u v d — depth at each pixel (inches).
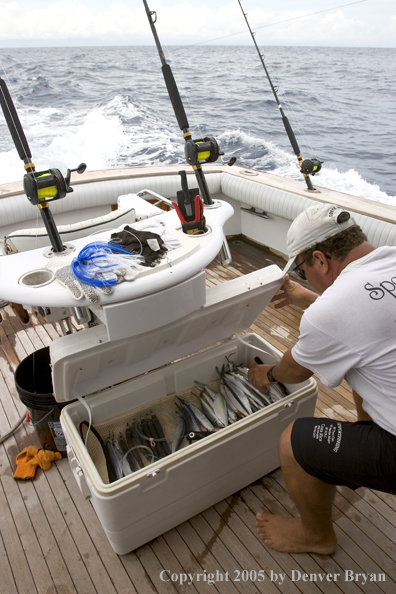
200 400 63.7
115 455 54.7
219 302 52.2
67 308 49.3
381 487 37.8
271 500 56.9
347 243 38.0
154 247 45.2
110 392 59.2
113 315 40.6
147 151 269.4
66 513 56.0
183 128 55.4
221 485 53.7
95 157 253.8
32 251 49.0
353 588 46.8
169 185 125.3
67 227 59.4
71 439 48.8
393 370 34.2
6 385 80.3
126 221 64.4
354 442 38.1
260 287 55.3
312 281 43.5
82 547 51.8
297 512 55.0
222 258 56.4
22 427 70.7
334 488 44.6
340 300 35.0
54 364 43.4
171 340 55.9
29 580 48.4
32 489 59.5
